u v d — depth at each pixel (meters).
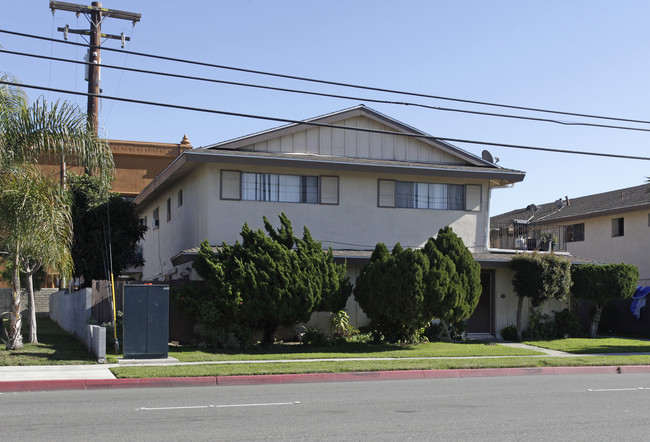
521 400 11.63
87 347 18.06
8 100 16.62
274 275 19.19
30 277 18.83
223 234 22.58
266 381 14.34
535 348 21.38
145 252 34.22
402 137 25.41
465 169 24.88
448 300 19.98
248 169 23.12
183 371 14.50
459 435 8.54
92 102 26.64
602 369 17.05
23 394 12.22
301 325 22.00
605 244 35.25
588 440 8.35
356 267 23.53
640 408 10.84
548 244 27.66
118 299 20.89
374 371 15.34
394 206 24.70
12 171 16.41
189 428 8.79
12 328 17.39
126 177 39.50
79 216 24.86
